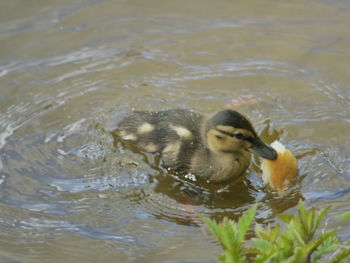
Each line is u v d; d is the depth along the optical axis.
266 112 11.41
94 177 9.82
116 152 10.50
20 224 8.56
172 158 10.20
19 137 10.83
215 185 9.82
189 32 14.10
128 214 8.84
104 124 11.26
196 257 7.64
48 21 14.40
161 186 9.66
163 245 8.00
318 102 11.60
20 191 9.40
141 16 14.73
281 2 15.14
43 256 7.82
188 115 10.66
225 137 9.62
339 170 9.61
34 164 10.12
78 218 8.73
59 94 12.08
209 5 15.16
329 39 13.57
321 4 14.95
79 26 14.27
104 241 8.15
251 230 8.19
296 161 9.66
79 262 7.68
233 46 13.55
